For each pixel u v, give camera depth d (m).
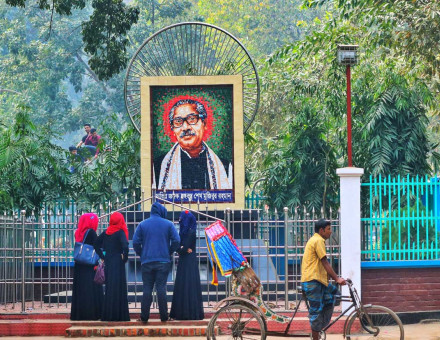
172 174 16.25
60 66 41.94
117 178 18.66
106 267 12.38
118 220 12.45
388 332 11.76
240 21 42.16
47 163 18.00
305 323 12.30
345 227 12.91
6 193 16.19
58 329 12.37
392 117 16.58
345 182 12.95
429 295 13.23
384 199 16.09
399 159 16.86
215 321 11.08
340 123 18.31
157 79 16.34
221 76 16.31
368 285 13.12
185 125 16.33
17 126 17.42
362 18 19.59
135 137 18.58
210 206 16.11
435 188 13.36
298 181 17.56
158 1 42.38
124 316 12.32
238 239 15.39
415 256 13.76
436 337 11.69
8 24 43.31
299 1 42.69
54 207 17.50
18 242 14.71
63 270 15.47
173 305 12.37
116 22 21.03
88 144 26.88
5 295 13.28
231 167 16.22
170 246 12.34
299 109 19.89
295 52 20.34
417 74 19.31
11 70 41.44
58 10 21.09
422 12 18.30
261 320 10.41
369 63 18.97
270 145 19.09
